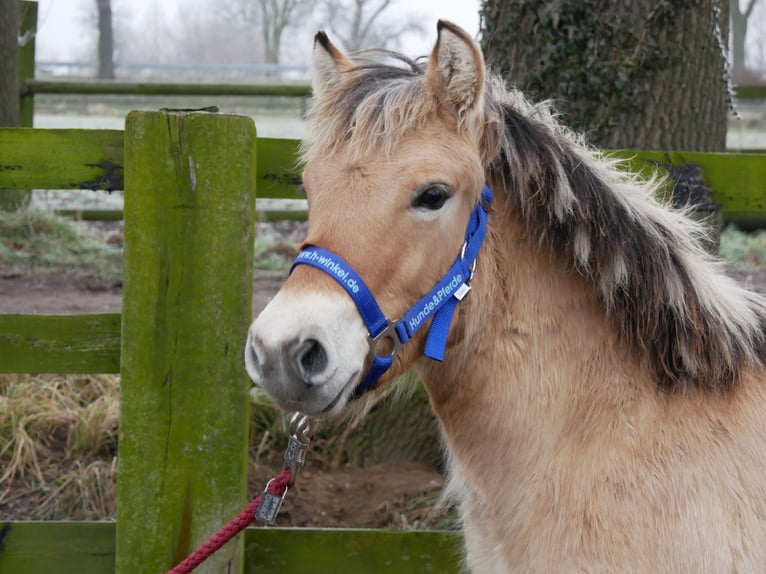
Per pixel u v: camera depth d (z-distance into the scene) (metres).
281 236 7.77
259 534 2.41
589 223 1.82
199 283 2.19
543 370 1.83
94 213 6.78
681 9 3.12
